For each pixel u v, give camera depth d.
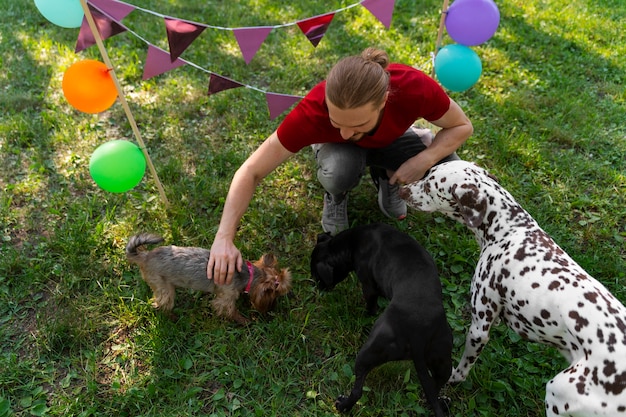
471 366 2.82
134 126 3.38
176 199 3.96
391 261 2.89
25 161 4.28
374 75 2.27
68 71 2.95
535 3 7.55
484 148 4.61
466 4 3.30
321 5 7.10
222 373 2.92
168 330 3.07
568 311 2.31
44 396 2.77
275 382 2.89
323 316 3.25
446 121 3.04
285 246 3.73
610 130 4.91
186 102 5.04
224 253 2.86
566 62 6.07
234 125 4.77
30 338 3.04
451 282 3.50
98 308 3.20
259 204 4.00
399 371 2.92
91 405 2.73
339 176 3.31
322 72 5.68
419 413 2.76
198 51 5.84
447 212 2.95
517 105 5.18
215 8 6.95
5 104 4.84
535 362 3.03
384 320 2.56
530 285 2.46
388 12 3.13
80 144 4.46
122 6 2.86
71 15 2.82
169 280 3.03
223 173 4.30
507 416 2.76
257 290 3.08
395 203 3.82
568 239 3.78
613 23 7.09
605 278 3.50
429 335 2.51
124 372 2.91
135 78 5.34
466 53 3.44
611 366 2.14
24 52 5.74
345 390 2.87
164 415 2.70
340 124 2.44
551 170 4.39
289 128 2.87
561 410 2.25
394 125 2.93
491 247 2.71
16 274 3.38
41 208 3.88
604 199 4.12
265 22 6.61
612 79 5.79
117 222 3.77
